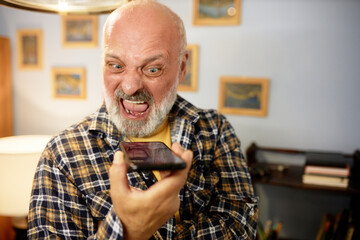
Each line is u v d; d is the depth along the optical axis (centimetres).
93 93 238
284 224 222
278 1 205
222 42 216
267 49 210
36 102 248
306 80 207
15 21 244
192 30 219
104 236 48
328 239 188
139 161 43
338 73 202
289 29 206
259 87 213
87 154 69
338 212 213
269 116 216
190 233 65
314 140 211
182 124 78
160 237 64
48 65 243
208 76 221
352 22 197
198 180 75
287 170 201
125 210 44
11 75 249
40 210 63
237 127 222
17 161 120
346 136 206
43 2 82
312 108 209
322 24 201
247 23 211
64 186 66
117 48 61
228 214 72
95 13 86
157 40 62
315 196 215
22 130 253
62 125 246
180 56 69
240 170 81
